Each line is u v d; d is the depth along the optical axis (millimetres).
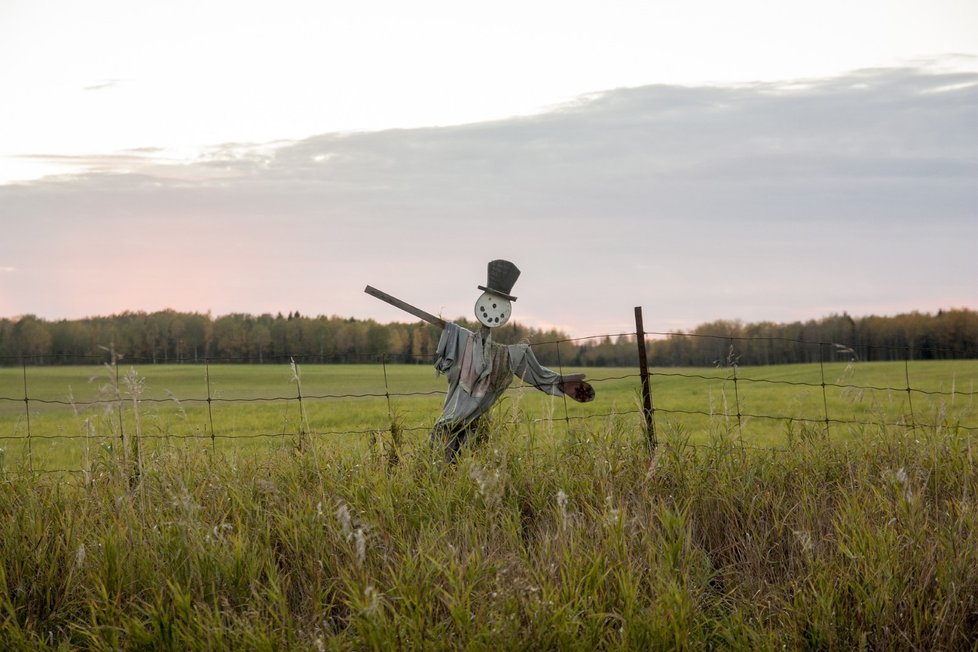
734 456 7750
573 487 7094
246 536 6172
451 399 8320
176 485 7086
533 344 8594
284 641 5117
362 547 5566
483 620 5137
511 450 7590
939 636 5145
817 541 6141
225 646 5047
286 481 7477
